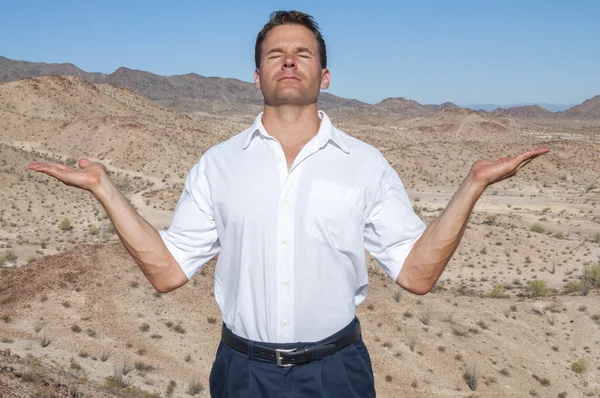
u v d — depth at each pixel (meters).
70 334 22.31
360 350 2.86
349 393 2.75
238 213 2.69
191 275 2.88
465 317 29.91
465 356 26.03
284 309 2.64
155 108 181.25
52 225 61.69
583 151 124.31
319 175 2.66
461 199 2.47
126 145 108.56
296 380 2.68
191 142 126.81
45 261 27.95
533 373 26.09
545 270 51.56
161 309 25.59
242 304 2.72
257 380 2.71
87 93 167.75
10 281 26.50
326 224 2.63
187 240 2.85
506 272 50.88
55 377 12.54
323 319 2.68
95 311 24.31
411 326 27.67
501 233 60.34
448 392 23.09
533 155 2.40
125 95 182.88
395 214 2.73
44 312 23.56
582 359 27.84
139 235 2.74
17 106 152.12
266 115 2.83
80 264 27.42
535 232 63.50
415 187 101.06
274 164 2.70
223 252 2.81
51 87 162.38
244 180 2.70
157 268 2.77
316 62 2.78
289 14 2.80
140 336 23.36
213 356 23.09
